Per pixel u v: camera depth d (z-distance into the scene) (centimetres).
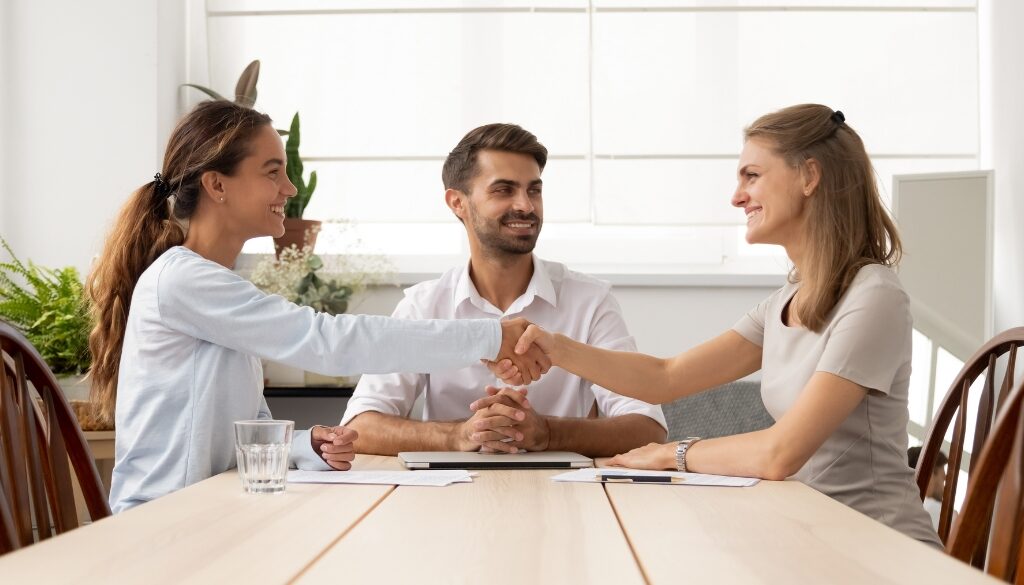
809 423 153
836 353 160
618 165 342
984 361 167
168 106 336
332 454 158
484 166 225
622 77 343
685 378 192
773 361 179
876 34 340
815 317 169
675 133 342
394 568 85
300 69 347
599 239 355
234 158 177
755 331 193
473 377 227
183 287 164
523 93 345
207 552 90
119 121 327
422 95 346
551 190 343
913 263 329
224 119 179
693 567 85
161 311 164
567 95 344
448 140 345
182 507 116
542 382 227
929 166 341
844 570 84
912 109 340
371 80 347
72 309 282
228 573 82
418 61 347
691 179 341
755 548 94
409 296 240
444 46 346
